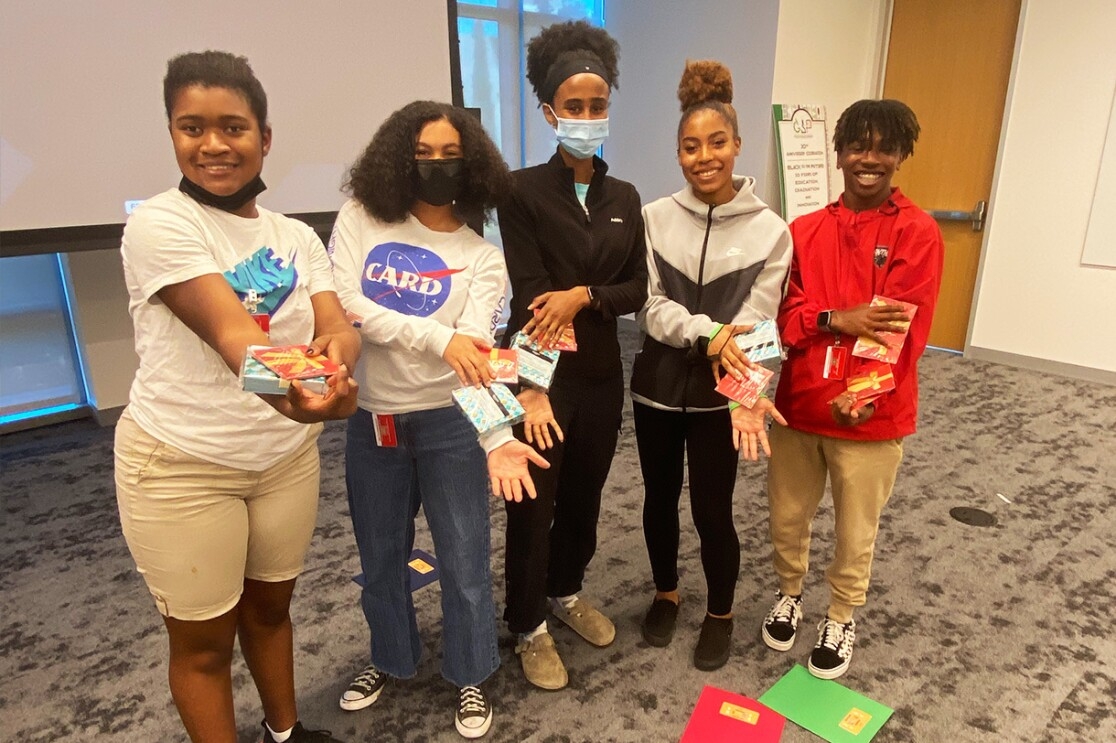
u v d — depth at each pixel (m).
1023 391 4.17
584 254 1.63
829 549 2.47
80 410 3.87
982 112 4.57
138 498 1.17
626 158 5.33
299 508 1.35
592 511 1.90
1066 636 2.02
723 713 1.73
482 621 1.65
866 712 1.74
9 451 3.46
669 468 1.85
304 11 3.11
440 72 3.61
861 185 1.63
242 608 1.42
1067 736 1.67
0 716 1.78
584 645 2.00
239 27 2.96
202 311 1.06
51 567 2.45
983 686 1.83
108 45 2.72
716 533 1.82
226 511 1.22
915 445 3.38
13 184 2.65
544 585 1.81
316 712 1.77
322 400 1.04
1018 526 2.63
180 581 1.20
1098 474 3.06
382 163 1.38
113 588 2.33
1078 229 4.30
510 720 1.73
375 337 1.39
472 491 1.55
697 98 1.69
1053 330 4.51
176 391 1.14
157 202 1.10
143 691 1.87
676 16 4.80
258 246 1.20
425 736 1.70
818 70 4.67
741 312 1.67
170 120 1.10
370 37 3.32
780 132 4.52
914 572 2.34
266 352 1.03
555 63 1.59
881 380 1.63
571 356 1.67
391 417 1.48
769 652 1.96
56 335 3.78
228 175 1.12
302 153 3.23
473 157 1.42
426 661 1.95
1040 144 4.36
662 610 2.05
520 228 1.62
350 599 2.23
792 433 1.83
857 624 2.08
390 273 1.43
